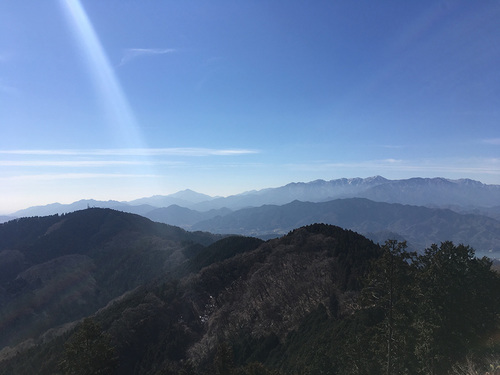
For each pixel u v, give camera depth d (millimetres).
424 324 24047
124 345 60500
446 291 24703
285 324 58750
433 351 23578
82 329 27750
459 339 23688
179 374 43375
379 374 28391
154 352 59906
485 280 27438
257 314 64812
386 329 24719
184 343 62562
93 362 26906
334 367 33625
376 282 24438
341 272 61281
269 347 55031
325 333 44594
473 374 18203
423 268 27062
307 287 62750
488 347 22859
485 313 26047
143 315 67188
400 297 23328
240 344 58656
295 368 39438
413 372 25016
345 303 51094
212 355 57469
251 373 33969
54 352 62781
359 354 30391
